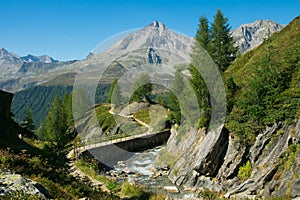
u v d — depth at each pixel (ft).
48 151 73.15
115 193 55.93
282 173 60.54
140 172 74.49
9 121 92.94
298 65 77.92
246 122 71.56
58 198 35.91
